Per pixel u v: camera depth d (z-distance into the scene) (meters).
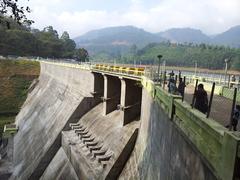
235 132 8.70
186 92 26.75
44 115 67.25
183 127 13.49
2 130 82.75
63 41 183.38
